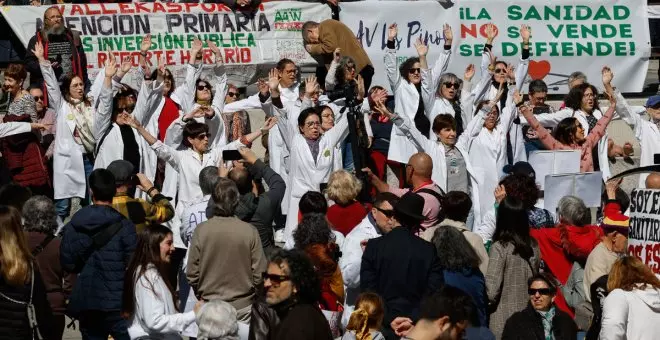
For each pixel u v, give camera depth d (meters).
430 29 18.48
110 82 14.53
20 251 9.62
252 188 12.02
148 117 15.38
